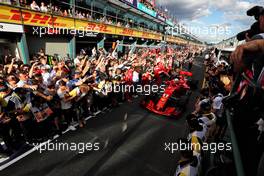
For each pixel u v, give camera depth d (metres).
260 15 0.90
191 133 3.88
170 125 6.49
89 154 4.59
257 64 0.91
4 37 8.41
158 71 11.37
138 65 10.04
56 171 3.95
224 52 12.84
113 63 8.95
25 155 4.40
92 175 3.90
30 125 4.88
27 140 4.90
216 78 7.31
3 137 4.30
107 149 4.84
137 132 5.84
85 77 6.69
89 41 15.48
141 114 7.27
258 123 1.07
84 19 13.05
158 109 7.25
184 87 7.98
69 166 4.12
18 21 8.38
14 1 8.19
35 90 4.90
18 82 5.32
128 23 22.78
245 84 1.18
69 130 5.65
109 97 7.60
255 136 1.09
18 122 4.66
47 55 10.48
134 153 4.75
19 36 8.82
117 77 7.82
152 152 4.84
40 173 3.87
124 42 21.50
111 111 7.39
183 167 3.26
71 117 5.88
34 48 10.29
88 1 15.61
